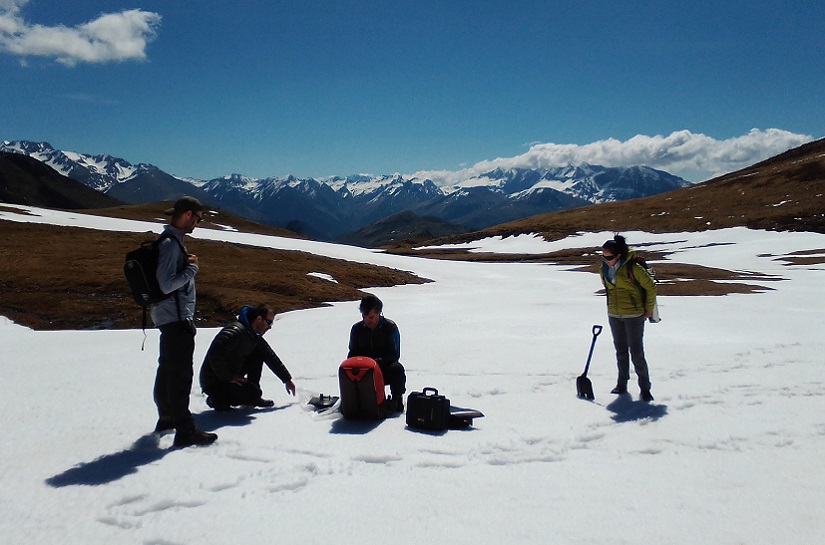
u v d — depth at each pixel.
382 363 8.38
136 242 52.78
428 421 7.21
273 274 40.22
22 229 53.25
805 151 150.50
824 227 88.44
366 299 8.44
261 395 8.65
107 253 43.72
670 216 116.44
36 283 32.47
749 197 115.50
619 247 8.77
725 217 105.75
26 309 27.28
